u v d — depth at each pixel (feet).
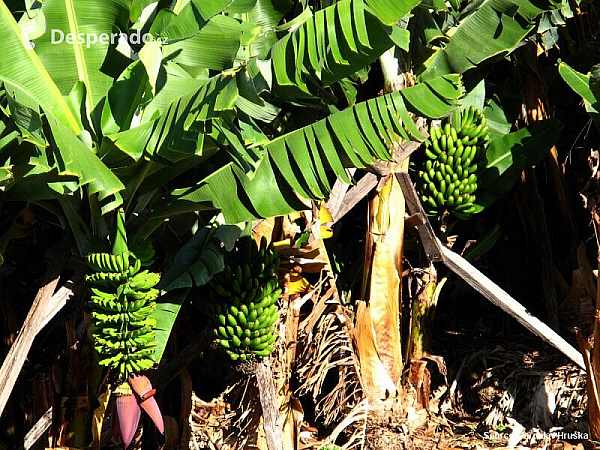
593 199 24.48
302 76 15.75
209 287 21.71
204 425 22.79
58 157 14.49
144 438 22.75
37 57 15.96
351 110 16.21
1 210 19.72
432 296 24.95
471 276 24.35
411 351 24.82
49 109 15.67
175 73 17.30
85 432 19.99
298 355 21.58
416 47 22.33
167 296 18.97
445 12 21.76
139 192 18.21
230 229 19.60
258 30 16.22
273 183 17.19
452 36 22.56
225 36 16.39
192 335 24.93
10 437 24.07
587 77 22.72
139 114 16.85
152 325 17.74
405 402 23.90
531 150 24.80
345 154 16.39
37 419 21.86
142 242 18.19
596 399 20.71
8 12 15.61
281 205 17.12
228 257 20.29
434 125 24.25
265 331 20.07
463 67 22.52
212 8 15.74
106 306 17.17
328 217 21.94
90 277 17.44
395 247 22.77
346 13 14.87
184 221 20.68
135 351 17.58
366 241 22.99
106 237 17.74
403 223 23.02
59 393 19.94
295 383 21.67
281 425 20.90
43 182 16.70
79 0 15.74
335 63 15.43
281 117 21.11
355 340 22.27
